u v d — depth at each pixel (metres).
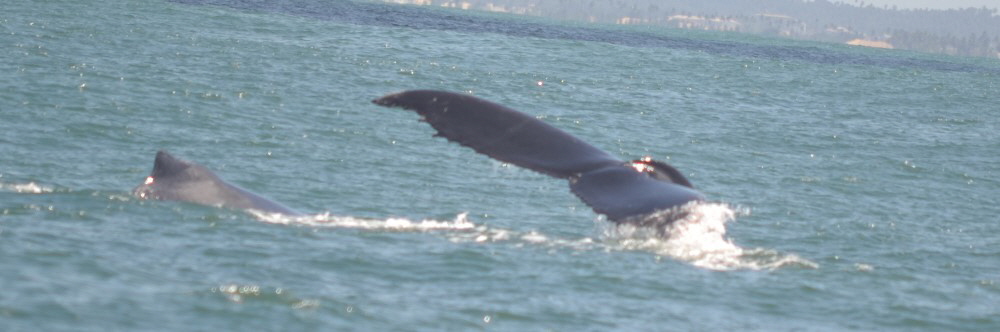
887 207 52.38
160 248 29.45
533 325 26.19
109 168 45.41
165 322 23.95
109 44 95.81
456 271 29.84
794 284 31.09
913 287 33.12
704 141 74.50
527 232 36.53
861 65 192.38
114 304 24.72
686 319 27.41
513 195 46.19
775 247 39.91
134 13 130.00
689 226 28.23
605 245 32.69
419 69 105.88
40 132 51.81
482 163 54.03
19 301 24.17
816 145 77.62
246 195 33.94
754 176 59.97
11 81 66.38
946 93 141.50
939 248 42.09
